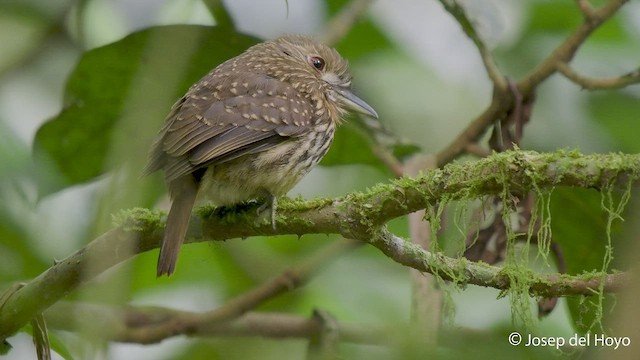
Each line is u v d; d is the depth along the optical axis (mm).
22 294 7449
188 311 10492
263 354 9555
